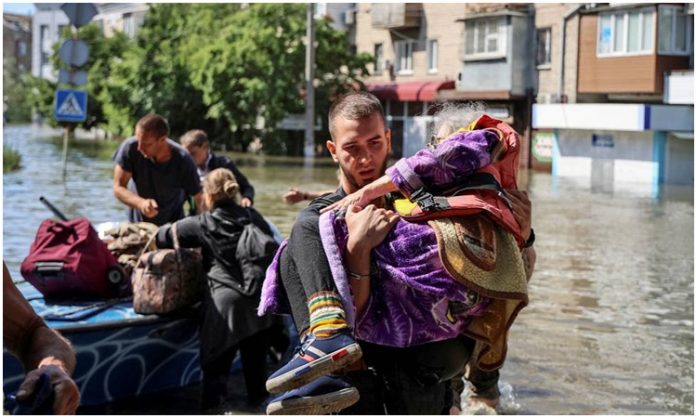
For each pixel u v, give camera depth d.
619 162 31.23
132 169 8.29
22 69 96.38
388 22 41.62
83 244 6.84
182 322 6.74
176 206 8.54
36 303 6.80
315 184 24.98
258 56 38.31
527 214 3.61
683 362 7.55
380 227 3.20
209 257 6.66
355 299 3.25
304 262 3.19
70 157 34.56
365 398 3.35
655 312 9.51
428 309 3.24
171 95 42.75
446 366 3.36
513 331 8.55
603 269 12.26
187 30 43.19
